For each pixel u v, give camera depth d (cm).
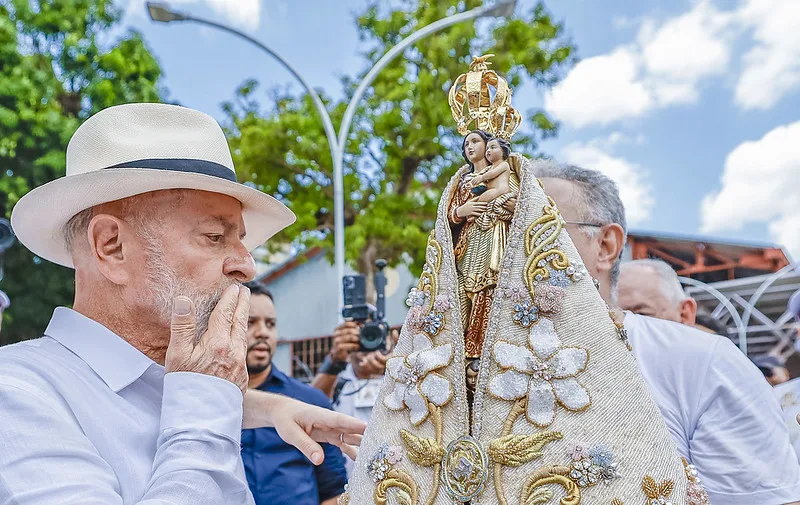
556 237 143
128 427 167
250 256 186
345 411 438
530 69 1445
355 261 1456
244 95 1598
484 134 152
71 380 167
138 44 1633
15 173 1493
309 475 318
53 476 147
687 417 213
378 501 141
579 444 132
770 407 211
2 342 1434
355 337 445
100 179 170
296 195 1519
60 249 204
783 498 200
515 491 132
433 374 142
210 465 151
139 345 179
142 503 144
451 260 148
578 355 136
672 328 227
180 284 174
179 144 184
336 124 1505
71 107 1630
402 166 1489
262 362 355
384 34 1499
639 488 133
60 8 1608
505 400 136
